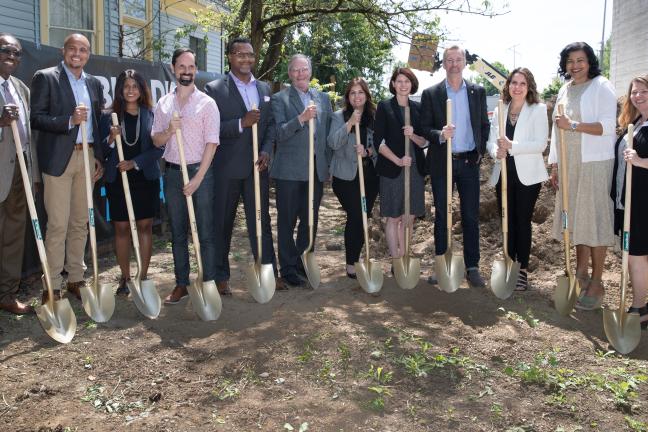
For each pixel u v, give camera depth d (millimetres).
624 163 4852
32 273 5953
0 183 4699
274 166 5773
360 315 5098
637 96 4695
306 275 5953
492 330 4785
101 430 3365
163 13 13391
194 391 3811
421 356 4242
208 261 5270
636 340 4473
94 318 4863
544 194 7477
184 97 5023
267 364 4176
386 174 5809
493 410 3576
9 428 3365
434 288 5785
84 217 5387
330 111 5957
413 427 3416
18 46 4688
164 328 4816
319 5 11734
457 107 5633
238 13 12234
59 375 3996
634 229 4707
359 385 3881
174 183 5137
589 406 3641
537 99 5559
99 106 5324
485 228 7379
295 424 3443
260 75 13844
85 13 10758
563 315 5098
